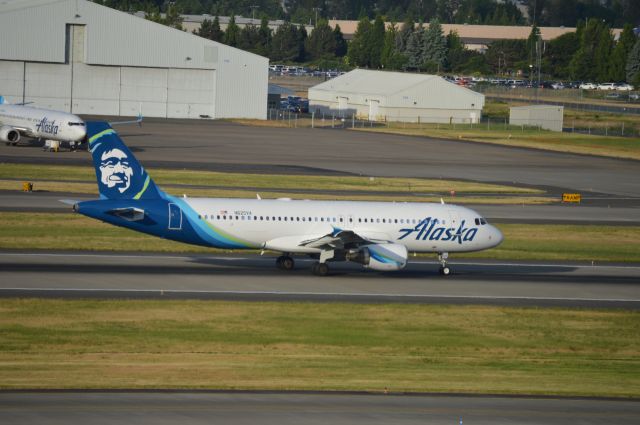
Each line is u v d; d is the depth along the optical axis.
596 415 121.19
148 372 132.88
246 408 117.62
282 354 147.25
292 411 117.25
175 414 114.31
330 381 131.88
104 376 129.75
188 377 131.00
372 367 141.12
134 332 156.25
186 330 159.00
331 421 114.06
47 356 139.88
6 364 134.25
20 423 108.88
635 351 160.00
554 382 136.88
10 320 159.38
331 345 154.25
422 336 163.00
